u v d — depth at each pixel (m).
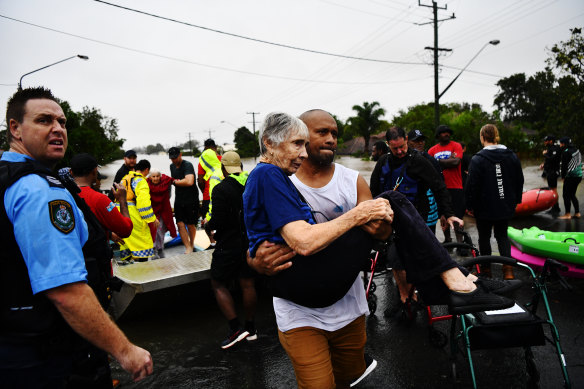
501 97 82.44
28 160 1.52
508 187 4.27
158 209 6.29
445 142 6.57
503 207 4.27
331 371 1.96
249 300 3.53
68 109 37.38
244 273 3.46
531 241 4.54
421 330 3.71
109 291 1.85
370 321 3.96
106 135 55.06
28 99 1.58
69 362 1.50
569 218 8.15
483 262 2.80
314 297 1.81
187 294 4.45
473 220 8.77
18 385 1.39
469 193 4.45
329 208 2.11
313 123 2.04
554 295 4.25
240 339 3.51
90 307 1.37
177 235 7.07
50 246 1.33
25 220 1.32
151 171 6.19
